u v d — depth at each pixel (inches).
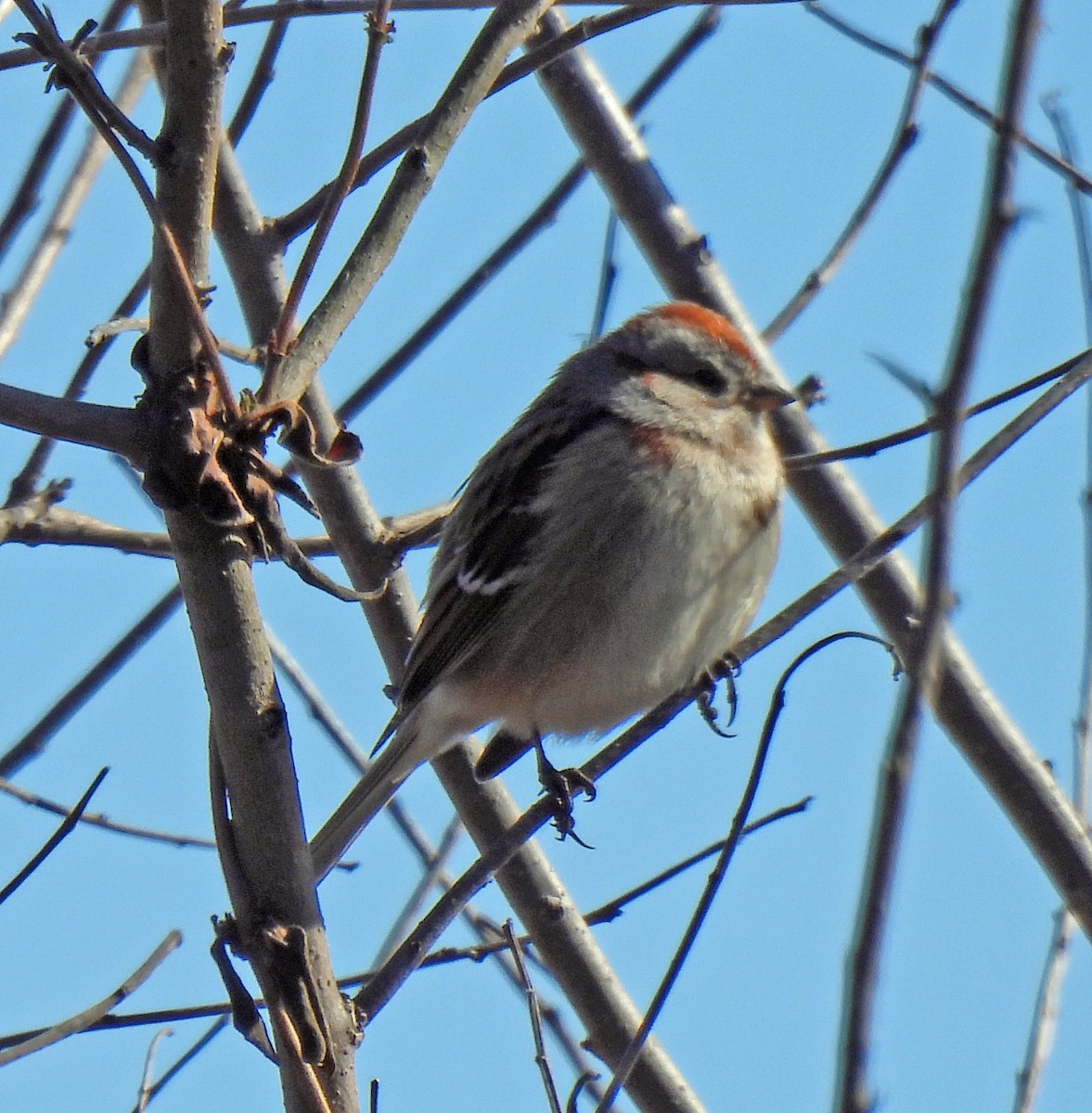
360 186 296.8
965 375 155.7
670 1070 296.7
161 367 216.2
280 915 210.1
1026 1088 260.7
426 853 338.6
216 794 214.8
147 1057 261.7
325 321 233.6
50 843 245.6
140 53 353.7
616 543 347.6
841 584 262.8
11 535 303.7
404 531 332.5
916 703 152.9
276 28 325.7
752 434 358.9
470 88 252.4
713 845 285.4
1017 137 154.0
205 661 215.5
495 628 355.9
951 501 156.9
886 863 150.5
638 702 361.7
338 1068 207.9
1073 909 301.7
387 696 342.6
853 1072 146.9
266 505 218.4
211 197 215.9
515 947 251.6
